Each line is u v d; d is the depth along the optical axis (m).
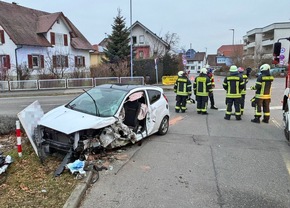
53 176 4.63
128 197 4.07
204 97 11.16
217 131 8.30
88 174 4.66
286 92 7.40
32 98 17.72
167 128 7.98
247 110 12.40
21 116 5.45
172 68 30.98
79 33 40.28
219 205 3.90
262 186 4.53
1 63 27.59
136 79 23.48
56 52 32.09
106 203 3.89
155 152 6.12
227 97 10.12
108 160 5.50
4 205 3.72
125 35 31.81
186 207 3.83
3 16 29.75
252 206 3.89
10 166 5.02
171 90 22.94
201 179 4.75
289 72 7.30
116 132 5.80
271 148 6.59
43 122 5.52
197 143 6.93
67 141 5.26
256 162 5.62
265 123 9.50
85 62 38.78
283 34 56.38
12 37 27.92
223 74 55.31
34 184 4.34
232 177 4.86
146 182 4.58
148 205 3.86
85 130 5.24
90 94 6.66
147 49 43.62
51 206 3.70
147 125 6.88
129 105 6.72
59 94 19.94
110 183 4.52
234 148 6.55
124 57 30.84
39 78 24.69
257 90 9.51
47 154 5.44
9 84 21.34
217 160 5.70
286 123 7.18
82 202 3.90
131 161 5.52
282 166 5.42
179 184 4.54
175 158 5.77
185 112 11.80
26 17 32.78
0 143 6.41
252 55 60.38
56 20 32.91
